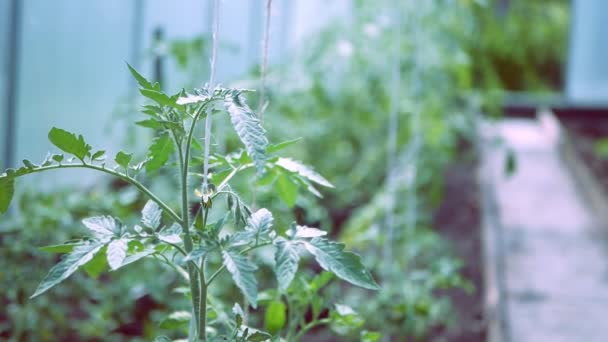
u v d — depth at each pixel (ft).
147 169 3.93
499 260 11.98
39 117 9.88
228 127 8.56
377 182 13.56
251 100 9.46
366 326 7.46
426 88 11.39
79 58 10.90
